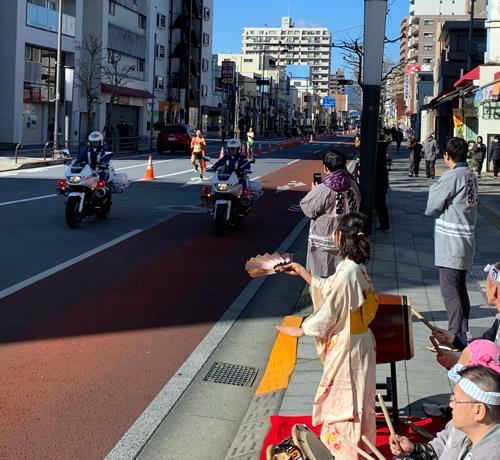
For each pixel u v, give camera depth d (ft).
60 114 150.61
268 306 29.12
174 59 238.89
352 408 13.16
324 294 13.37
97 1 174.50
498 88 81.61
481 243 43.93
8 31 132.26
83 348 22.45
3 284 30.32
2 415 17.11
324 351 13.58
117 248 39.83
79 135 157.38
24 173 85.46
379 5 32.27
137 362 21.43
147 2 208.44
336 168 22.20
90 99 156.76
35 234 43.16
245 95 356.38
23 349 22.07
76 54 155.43
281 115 451.12
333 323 13.16
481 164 97.25
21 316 25.66
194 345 23.39
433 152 96.84
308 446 11.47
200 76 257.34
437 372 20.27
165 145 139.64
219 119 319.27
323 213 22.12
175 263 36.42
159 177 86.02
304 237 46.78
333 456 12.92
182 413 18.08
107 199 49.42
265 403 18.79
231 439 16.72
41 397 18.34
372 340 13.58
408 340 14.53
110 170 50.49
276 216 56.90
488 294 13.33
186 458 15.58
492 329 13.85
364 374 13.33
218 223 44.52
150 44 212.02
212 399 19.13
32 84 140.26
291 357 22.35
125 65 194.90
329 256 22.09
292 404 18.40
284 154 155.33
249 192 48.47
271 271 14.25
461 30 185.98
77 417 17.24
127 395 18.83
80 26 157.17
